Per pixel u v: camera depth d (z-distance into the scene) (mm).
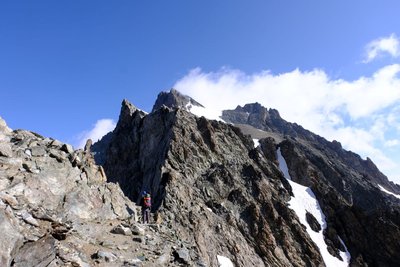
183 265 23297
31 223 17766
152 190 58406
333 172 98875
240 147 77188
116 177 74625
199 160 65312
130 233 24328
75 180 25094
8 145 22062
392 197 101375
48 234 17500
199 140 68875
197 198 56531
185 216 50750
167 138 67812
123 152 78625
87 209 24000
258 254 53781
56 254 16562
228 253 49250
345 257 63781
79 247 18922
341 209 73312
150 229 27734
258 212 58469
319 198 76500
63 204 22422
